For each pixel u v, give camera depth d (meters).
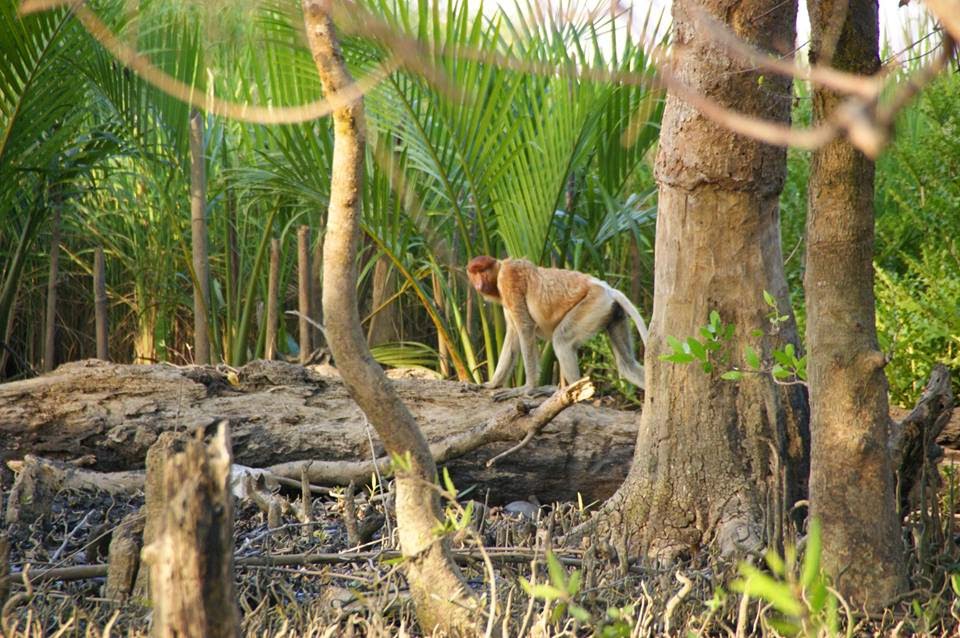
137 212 21.53
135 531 7.85
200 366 13.42
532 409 11.58
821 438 7.82
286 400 13.16
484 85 14.20
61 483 11.41
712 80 9.45
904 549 8.32
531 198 16.08
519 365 18.25
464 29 12.22
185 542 4.69
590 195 18.30
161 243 21.09
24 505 10.60
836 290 7.63
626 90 15.67
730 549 9.25
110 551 7.74
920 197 17.97
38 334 22.91
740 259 9.91
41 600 7.59
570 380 15.99
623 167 17.14
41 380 12.73
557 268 17.31
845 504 7.71
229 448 5.00
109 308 23.25
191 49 15.27
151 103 17.27
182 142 17.36
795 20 9.45
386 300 20.06
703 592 7.85
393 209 16.58
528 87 15.62
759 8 9.19
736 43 2.61
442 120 14.87
